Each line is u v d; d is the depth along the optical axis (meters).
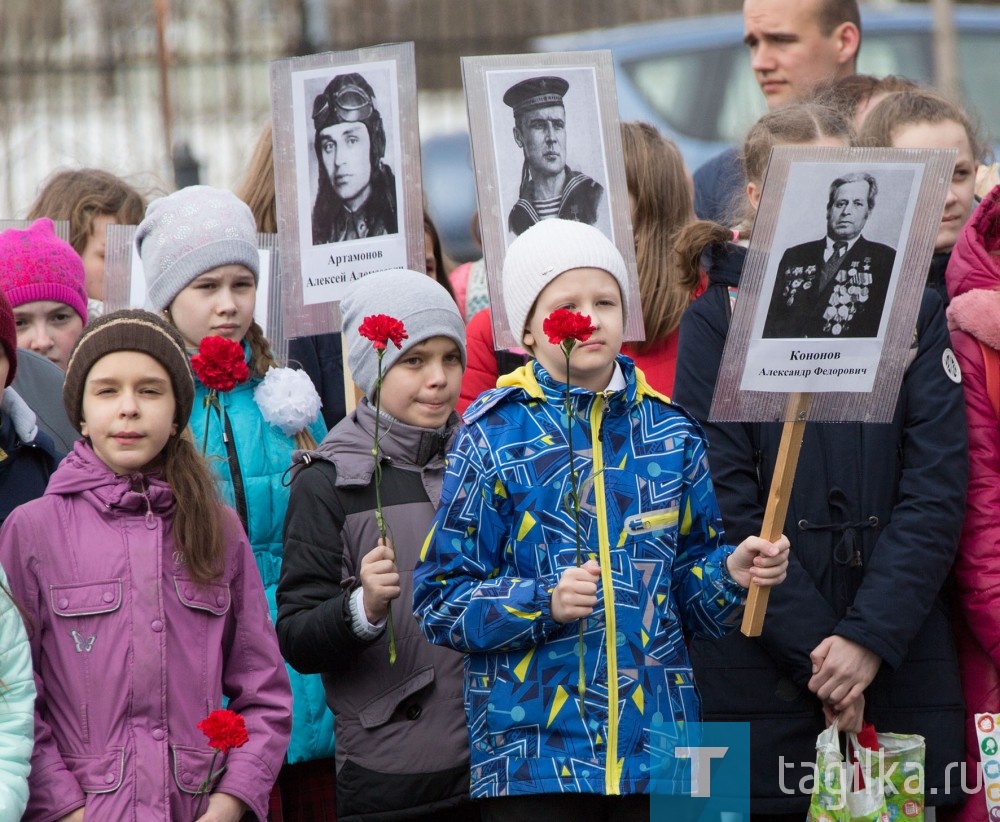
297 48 30.61
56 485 8.71
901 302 9.38
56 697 8.47
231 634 8.98
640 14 31.88
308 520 9.86
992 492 10.42
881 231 9.27
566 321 8.43
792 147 9.06
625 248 10.96
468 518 8.96
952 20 25.59
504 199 10.86
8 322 8.91
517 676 8.84
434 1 31.73
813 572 10.10
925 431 10.17
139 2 30.36
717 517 9.24
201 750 8.56
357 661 9.70
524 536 8.96
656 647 8.90
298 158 11.55
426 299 10.16
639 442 9.15
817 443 10.20
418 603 9.02
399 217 11.53
